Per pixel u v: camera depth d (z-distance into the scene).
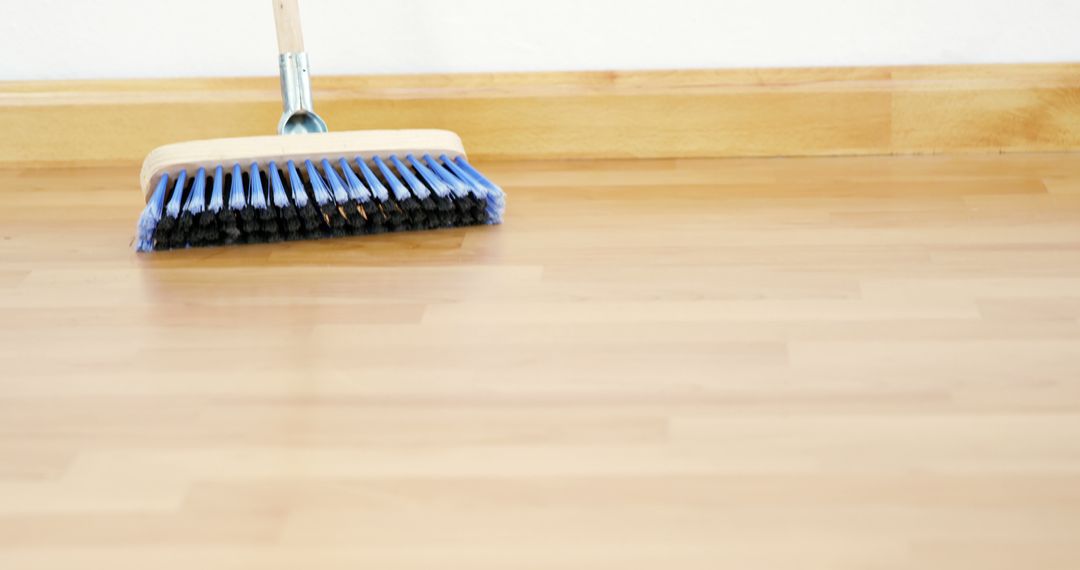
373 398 1.21
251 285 1.49
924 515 1.00
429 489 1.05
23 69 1.96
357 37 1.92
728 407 1.17
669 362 1.26
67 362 1.30
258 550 0.98
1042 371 1.22
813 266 1.50
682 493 1.03
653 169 1.91
